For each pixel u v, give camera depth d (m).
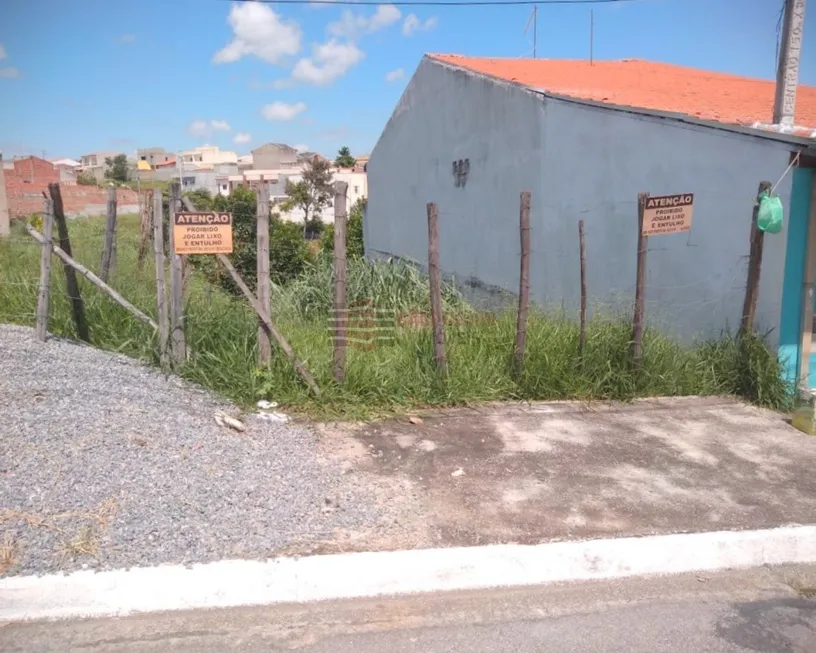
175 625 3.08
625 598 3.44
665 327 7.64
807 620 3.29
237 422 5.13
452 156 12.29
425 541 3.74
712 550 3.79
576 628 3.17
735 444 5.48
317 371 6.00
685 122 7.28
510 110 10.20
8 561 3.22
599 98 8.90
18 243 9.94
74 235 11.44
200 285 7.74
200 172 65.81
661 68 14.56
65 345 6.16
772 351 6.70
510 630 3.14
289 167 88.31
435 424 5.71
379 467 4.75
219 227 5.73
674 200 6.46
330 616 3.20
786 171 6.36
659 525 4.04
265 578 3.31
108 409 4.81
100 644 2.93
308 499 4.11
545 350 6.72
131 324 6.71
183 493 3.93
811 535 3.95
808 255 6.57
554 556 3.62
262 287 5.84
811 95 12.27
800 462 5.12
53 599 3.10
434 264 6.16
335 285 5.89
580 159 8.73
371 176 16.98
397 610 3.27
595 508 4.24
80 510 3.62
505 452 5.14
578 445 5.35
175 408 5.16
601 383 6.56
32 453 4.05
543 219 9.52
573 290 9.03
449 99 12.21
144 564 3.30
